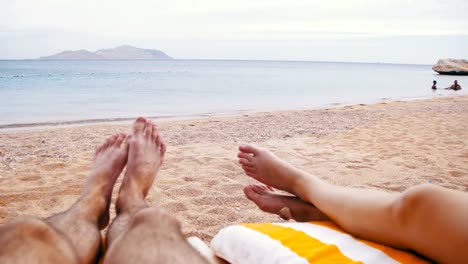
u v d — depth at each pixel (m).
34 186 3.38
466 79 40.41
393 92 20.61
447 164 4.50
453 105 12.53
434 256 1.03
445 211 1.00
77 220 1.27
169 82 27.70
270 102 14.23
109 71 53.78
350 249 1.16
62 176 3.70
